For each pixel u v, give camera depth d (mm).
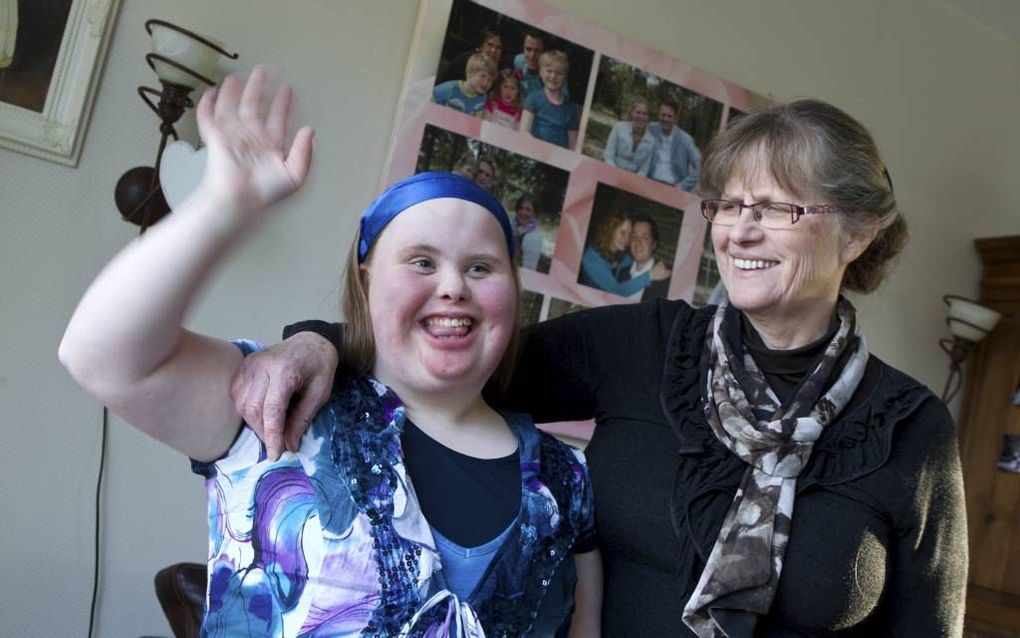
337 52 2607
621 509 1310
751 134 1313
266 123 954
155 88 2381
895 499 1278
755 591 1219
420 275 1098
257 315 2516
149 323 893
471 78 2729
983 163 3861
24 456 2266
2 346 2248
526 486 1159
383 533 1017
